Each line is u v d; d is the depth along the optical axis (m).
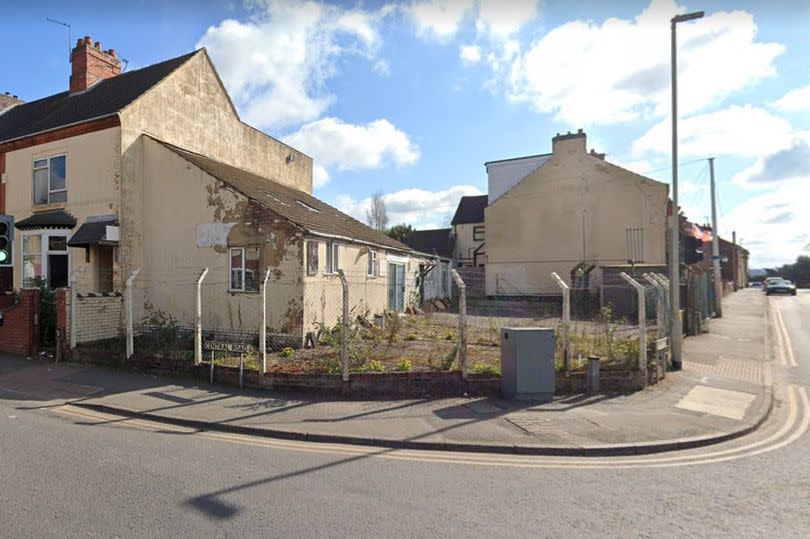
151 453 5.32
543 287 25.05
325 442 5.89
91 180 13.88
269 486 4.44
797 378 9.83
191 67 16.22
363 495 4.27
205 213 13.14
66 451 5.32
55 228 14.20
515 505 4.09
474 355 10.26
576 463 5.19
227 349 8.80
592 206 24.36
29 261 14.89
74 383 8.67
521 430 6.09
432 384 7.88
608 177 24.16
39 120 16.48
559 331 12.15
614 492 4.40
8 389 8.35
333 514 3.87
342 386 7.85
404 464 5.11
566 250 24.77
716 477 4.79
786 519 3.89
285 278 12.05
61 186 14.65
